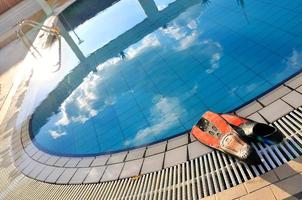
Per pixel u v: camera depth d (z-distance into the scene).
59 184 6.41
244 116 5.58
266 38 7.70
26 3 27.81
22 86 13.69
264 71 6.80
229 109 6.43
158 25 11.80
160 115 7.49
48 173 7.06
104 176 5.98
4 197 7.04
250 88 6.61
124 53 11.35
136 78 9.52
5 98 13.45
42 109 10.73
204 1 11.34
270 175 4.18
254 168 4.43
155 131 7.06
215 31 9.34
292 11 7.94
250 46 7.82
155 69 9.35
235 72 7.35
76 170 6.64
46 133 9.23
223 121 5.27
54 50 15.30
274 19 8.12
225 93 6.92
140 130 7.39
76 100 10.27
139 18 13.27
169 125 7.01
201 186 4.71
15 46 19.78
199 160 5.18
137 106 8.33
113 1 16.52
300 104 5.09
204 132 5.46
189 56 8.98
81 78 11.34
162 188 5.04
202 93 7.37
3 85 15.02
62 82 11.88
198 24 10.23
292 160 4.23
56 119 9.77
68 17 18.56
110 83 10.06
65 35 16.45
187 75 8.27
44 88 12.09
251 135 4.74
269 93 5.80
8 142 9.78
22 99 12.42
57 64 13.69
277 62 6.80
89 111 9.27
